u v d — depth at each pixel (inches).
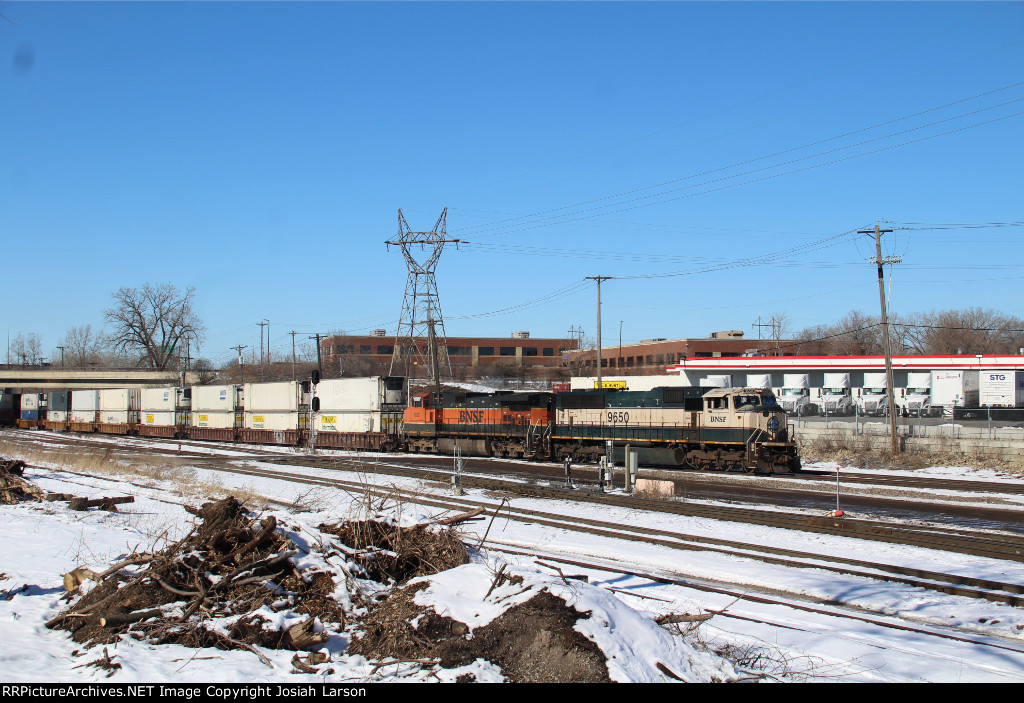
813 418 2532.0
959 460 1428.4
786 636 424.2
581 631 340.8
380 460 1637.6
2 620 415.2
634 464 1087.0
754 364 2933.1
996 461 1392.7
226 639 372.2
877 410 2632.9
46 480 1221.7
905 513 890.7
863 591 529.7
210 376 4448.8
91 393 2918.3
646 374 4030.5
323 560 446.9
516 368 4726.9
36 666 344.5
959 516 872.9
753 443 1316.4
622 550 661.3
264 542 444.8
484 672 329.7
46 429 3235.7
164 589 416.8
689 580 577.6
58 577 510.3
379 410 1884.8
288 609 405.4
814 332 5295.3
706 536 721.6
